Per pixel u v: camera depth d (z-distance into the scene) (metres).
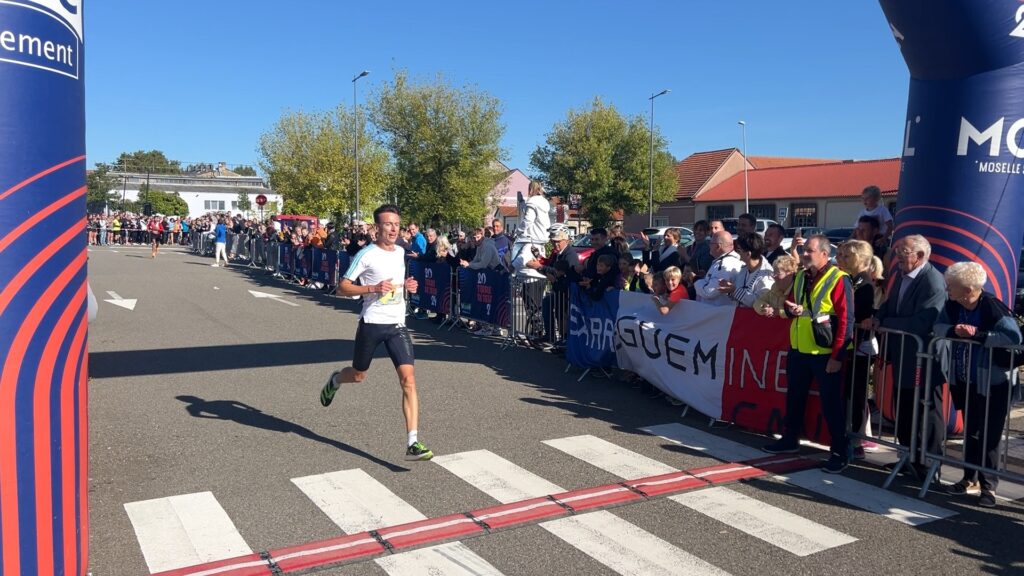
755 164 60.50
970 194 5.98
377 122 36.41
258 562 3.74
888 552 3.98
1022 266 10.83
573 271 9.27
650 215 39.84
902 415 5.29
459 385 7.94
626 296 7.70
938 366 5.09
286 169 37.66
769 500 4.75
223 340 10.53
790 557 3.90
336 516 4.35
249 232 26.58
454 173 35.69
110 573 3.62
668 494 4.81
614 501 4.64
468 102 36.28
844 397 5.67
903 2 5.76
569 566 3.75
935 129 6.11
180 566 3.70
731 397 6.40
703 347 6.70
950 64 5.93
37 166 2.82
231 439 5.88
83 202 3.11
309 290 18.12
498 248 12.73
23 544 2.83
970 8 5.53
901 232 6.40
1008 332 4.62
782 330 6.02
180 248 39.09
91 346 9.92
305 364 8.92
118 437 5.89
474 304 11.55
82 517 3.16
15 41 2.75
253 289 17.92
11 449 2.78
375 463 5.34
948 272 4.81
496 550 3.92
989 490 4.72
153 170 115.69
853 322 5.26
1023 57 5.82
